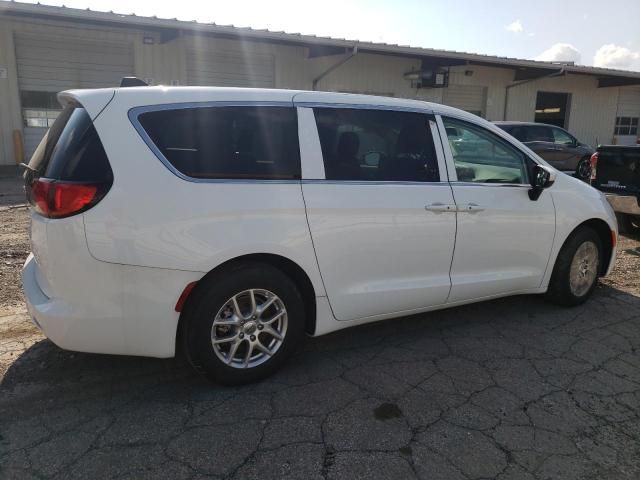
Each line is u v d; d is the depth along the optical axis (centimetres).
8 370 332
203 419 284
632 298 493
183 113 296
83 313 278
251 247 299
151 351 292
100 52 1502
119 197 273
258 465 248
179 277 286
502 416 293
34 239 297
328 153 331
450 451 261
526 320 434
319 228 320
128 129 282
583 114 2361
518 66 1930
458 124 390
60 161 283
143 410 292
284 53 1731
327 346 381
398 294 358
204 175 294
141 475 240
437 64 1889
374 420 286
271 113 318
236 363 315
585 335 405
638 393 320
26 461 247
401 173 357
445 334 404
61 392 309
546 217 423
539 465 253
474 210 380
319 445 264
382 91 1919
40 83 1452
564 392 320
